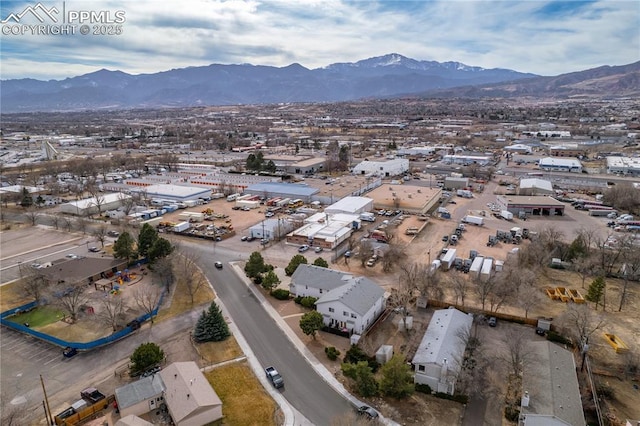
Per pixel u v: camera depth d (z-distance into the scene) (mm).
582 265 70812
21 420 39688
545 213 108375
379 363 47094
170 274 69000
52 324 57406
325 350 50188
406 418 39750
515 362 44344
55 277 67500
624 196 112000
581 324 50281
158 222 99938
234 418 39938
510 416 39375
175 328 55938
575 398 38469
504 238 89562
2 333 55656
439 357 43875
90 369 47688
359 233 93875
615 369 46562
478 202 121812
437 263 72438
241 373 46562
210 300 63500
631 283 68812
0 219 106125
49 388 44469
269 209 113125
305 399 42594
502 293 59062
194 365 45281
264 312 59906
